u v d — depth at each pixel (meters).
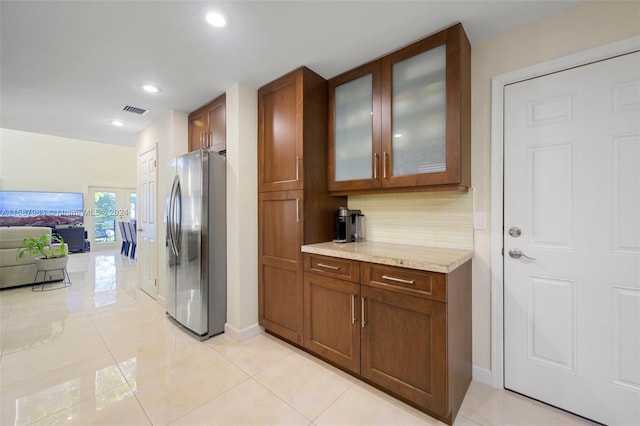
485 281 1.80
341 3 1.46
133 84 2.40
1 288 3.88
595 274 1.47
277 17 1.57
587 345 1.49
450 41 1.65
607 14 1.42
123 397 1.64
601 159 1.45
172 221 2.70
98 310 3.09
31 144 7.34
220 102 2.64
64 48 1.85
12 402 1.60
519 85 1.68
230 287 2.47
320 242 2.27
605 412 1.44
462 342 1.64
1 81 2.32
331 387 1.75
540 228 1.62
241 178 2.40
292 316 2.21
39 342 2.33
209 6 1.48
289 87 2.22
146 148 3.64
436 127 1.74
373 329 1.68
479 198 1.82
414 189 1.86
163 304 3.25
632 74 1.37
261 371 1.92
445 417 1.43
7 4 1.42
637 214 1.37
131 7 1.47
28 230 4.21
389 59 1.93
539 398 1.62
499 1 1.45
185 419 1.48
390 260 1.58
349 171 2.19
